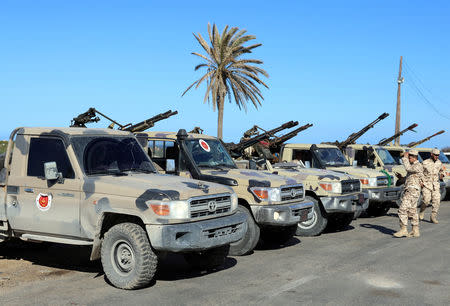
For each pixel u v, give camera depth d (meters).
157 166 8.78
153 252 5.75
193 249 5.77
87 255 7.95
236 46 30.72
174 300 5.43
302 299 5.47
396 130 30.16
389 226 11.30
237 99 31.62
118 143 6.91
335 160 12.96
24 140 6.79
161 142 8.91
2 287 6.00
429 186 11.74
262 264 7.27
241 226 6.50
